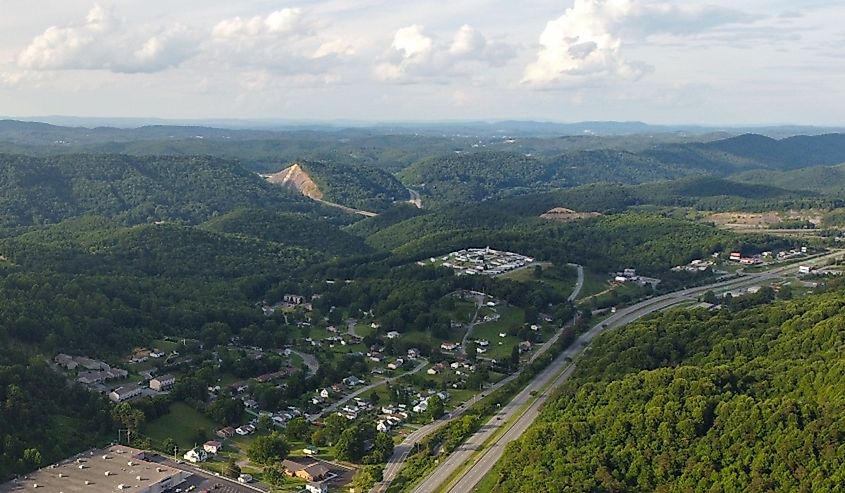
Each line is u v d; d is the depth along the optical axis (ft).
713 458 609.83
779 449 579.07
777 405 615.98
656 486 621.72
